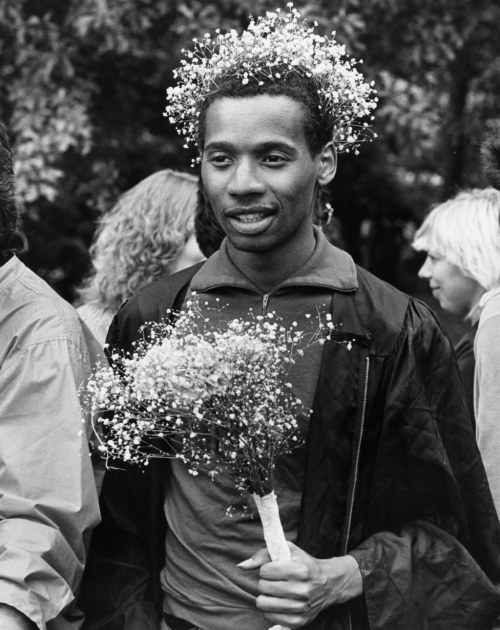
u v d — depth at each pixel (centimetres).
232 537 269
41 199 838
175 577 279
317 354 271
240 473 255
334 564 263
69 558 261
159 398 249
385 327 273
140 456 283
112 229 430
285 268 275
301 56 270
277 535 256
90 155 855
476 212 396
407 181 1184
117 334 295
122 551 294
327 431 267
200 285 283
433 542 277
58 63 788
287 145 259
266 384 251
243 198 260
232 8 793
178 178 436
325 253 280
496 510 297
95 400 267
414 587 272
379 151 1021
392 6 802
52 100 785
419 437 271
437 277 410
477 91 989
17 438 266
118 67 848
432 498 279
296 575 255
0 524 260
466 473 280
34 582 251
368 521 276
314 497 267
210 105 266
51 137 771
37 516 259
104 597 292
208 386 246
